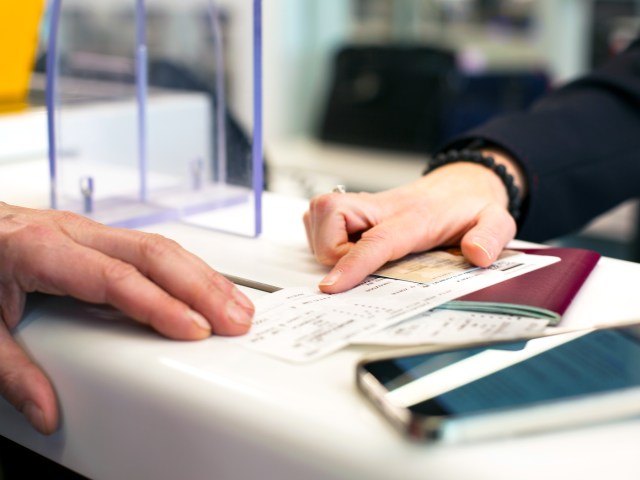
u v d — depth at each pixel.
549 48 3.29
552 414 0.25
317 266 0.46
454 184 0.53
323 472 0.27
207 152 0.62
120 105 0.74
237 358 0.32
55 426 0.35
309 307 0.38
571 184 0.63
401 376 0.28
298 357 0.32
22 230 0.37
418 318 0.36
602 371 0.28
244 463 0.29
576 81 0.74
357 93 2.66
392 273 0.43
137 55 0.63
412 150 2.54
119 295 0.35
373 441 0.26
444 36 3.56
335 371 0.31
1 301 0.37
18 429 0.37
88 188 0.55
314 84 3.79
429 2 3.56
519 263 0.45
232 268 0.45
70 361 0.35
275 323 0.36
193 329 0.34
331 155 2.60
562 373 0.28
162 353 0.33
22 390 0.35
